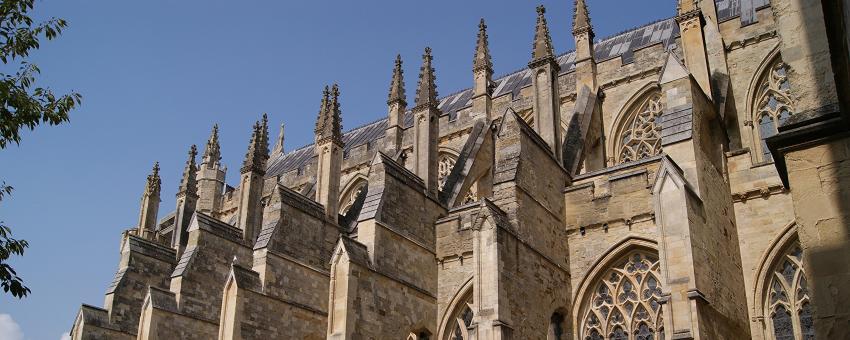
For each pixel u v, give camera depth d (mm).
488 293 32562
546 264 36656
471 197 53094
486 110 54594
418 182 43156
